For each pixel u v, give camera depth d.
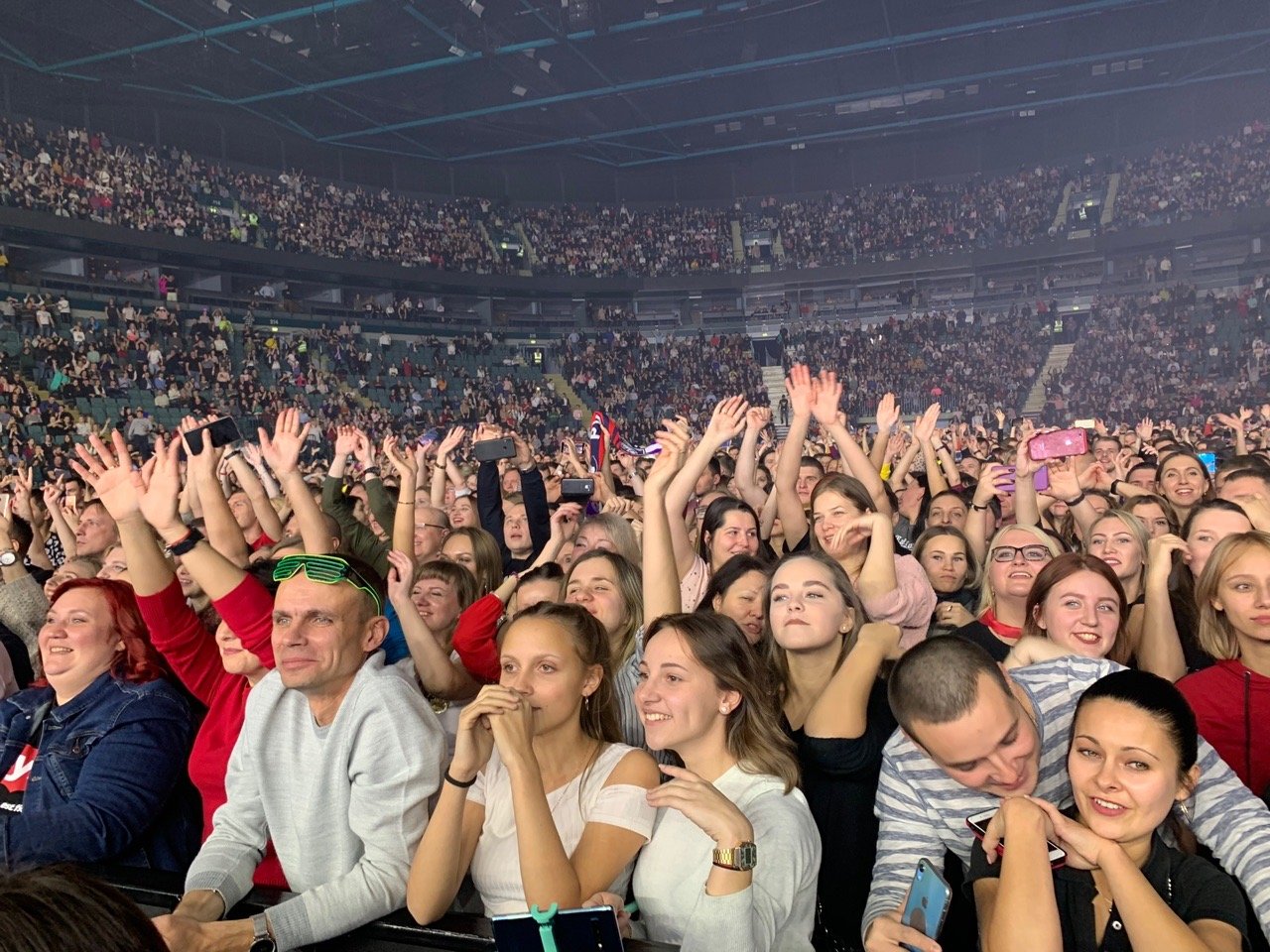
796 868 2.31
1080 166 41.50
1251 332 34.00
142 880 2.61
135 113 32.31
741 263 42.78
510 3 26.23
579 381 37.53
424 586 3.99
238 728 2.96
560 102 34.50
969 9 28.39
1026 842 2.01
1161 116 40.38
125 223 28.92
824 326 40.47
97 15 24.88
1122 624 3.38
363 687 2.57
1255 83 38.81
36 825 2.74
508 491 9.14
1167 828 2.39
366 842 2.49
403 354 35.09
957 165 43.31
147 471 3.00
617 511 6.32
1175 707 2.05
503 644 2.64
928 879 2.00
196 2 24.34
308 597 2.55
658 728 2.55
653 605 3.44
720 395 37.50
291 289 34.72
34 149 27.84
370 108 33.81
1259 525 4.73
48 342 23.56
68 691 3.07
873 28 29.41
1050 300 39.16
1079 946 2.04
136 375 24.95
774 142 41.38
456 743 2.33
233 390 27.12
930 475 7.25
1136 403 33.44
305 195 35.97
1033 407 35.69
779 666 3.08
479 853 2.52
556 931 1.81
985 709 2.21
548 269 41.44
